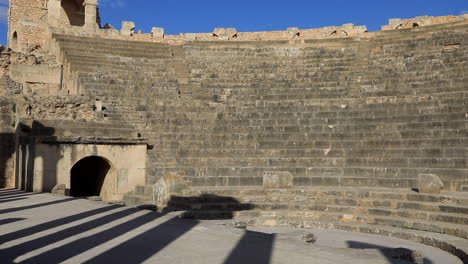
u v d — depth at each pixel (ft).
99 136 62.59
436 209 46.21
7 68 88.74
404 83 86.43
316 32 123.65
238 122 76.79
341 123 73.72
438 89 79.82
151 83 92.38
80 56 96.63
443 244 37.93
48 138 57.00
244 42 115.55
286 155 67.31
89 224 31.94
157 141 69.46
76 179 73.31
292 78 99.86
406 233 42.16
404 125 68.28
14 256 22.48
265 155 67.67
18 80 89.61
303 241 28.35
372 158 62.64
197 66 105.60
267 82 98.12
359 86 90.94
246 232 29.99
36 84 91.91
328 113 76.79
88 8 115.75
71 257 22.48
